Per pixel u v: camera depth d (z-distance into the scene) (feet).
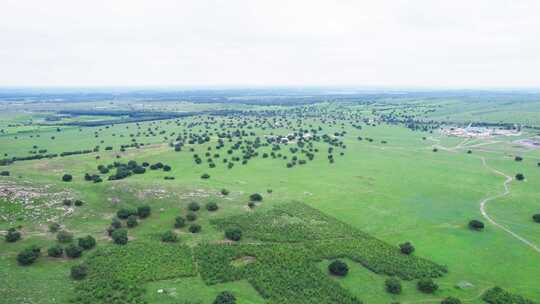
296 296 181.47
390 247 239.71
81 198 287.28
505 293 187.83
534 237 264.72
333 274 204.44
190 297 177.68
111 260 205.67
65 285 181.37
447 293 189.88
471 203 339.36
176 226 253.24
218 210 280.72
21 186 291.79
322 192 363.15
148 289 182.80
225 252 220.84
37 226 243.60
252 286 190.70
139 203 286.05
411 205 330.95
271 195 340.39
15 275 185.68
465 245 249.75
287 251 224.94
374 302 180.04
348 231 262.88
